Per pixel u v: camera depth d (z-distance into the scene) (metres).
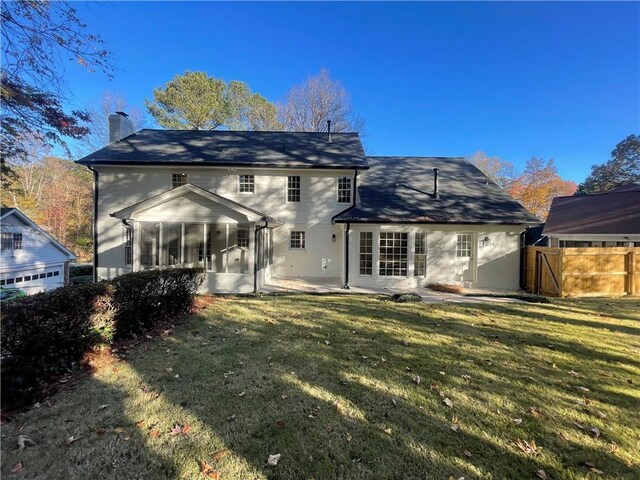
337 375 4.31
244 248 15.67
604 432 3.05
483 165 43.81
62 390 3.80
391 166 17.91
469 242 13.89
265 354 5.09
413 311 8.26
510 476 2.48
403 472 2.51
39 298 3.88
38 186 32.72
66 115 9.48
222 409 3.42
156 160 14.88
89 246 34.16
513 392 3.86
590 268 11.55
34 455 2.67
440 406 3.52
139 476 2.45
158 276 6.60
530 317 7.66
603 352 5.23
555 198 21.38
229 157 15.48
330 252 15.62
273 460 2.62
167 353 5.10
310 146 16.98
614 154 38.38
